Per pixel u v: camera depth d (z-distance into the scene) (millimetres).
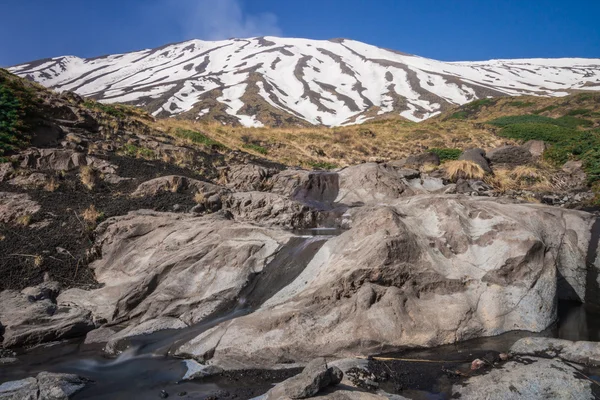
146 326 7492
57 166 12758
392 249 7230
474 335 6840
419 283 7215
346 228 11172
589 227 8883
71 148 13688
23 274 8672
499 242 7820
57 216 10422
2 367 6633
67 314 7840
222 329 6867
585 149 19672
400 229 7609
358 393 5094
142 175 13375
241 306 7914
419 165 20297
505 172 18719
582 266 8539
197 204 11602
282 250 8891
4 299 7930
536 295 7410
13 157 12375
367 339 6426
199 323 7625
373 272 7082
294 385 5020
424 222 8453
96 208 10953
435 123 35094
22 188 11445
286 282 8109
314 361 5488
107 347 7133
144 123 20000
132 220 9961
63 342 7430
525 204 9672
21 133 13188
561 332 7102
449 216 8344
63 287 8688
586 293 8375
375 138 29250
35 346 7270
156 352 6930
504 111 47688
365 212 9633
